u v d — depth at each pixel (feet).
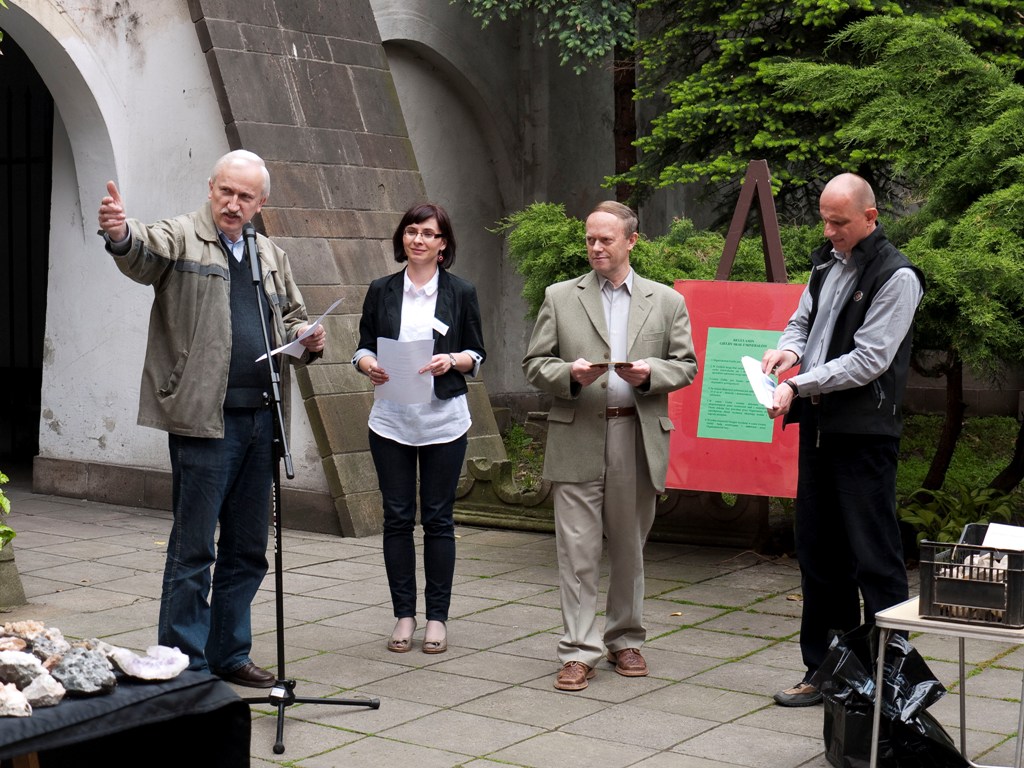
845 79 23.18
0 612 19.10
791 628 18.60
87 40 27.45
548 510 25.14
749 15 29.86
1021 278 20.35
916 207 30.45
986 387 39.70
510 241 25.81
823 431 14.34
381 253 27.45
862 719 12.57
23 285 37.45
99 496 29.17
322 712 14.71
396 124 28.96
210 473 14.70
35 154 35.73
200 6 26.16
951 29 27.99
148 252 14.23
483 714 14.67
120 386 28.96
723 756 13.38
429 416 17.33
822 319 14.78
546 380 15.58
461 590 20.71
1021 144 21.09
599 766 13.05
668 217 42.22
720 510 23.89
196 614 14.82
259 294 14.35
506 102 38.37
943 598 11.60
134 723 9.71
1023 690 11.78
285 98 26.86
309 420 25.52
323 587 20.94
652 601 20.11
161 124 27.58
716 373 21.31
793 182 29.58
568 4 33.81
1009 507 23.56
